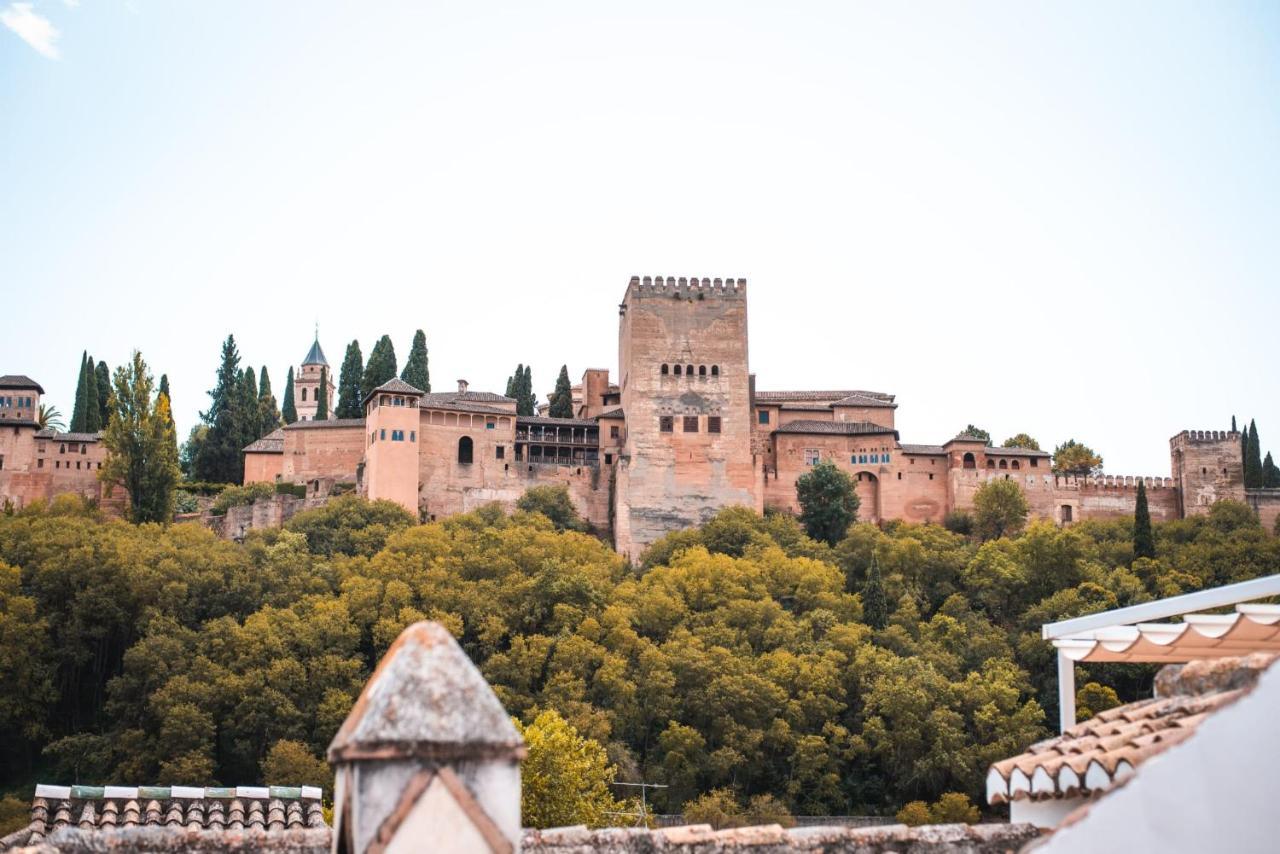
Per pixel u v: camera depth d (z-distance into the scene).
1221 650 24.14
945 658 139.50
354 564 149.50
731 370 189.75
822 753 122.06
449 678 12.91
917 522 192.75
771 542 169.88
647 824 85.19
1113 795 12.55
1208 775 12.41
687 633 139.50
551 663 130.25
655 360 188.75
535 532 162.75
